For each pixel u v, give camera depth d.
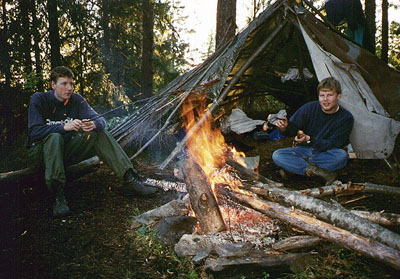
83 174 3.60
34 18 6.48
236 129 5.16
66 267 2.04
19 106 5.79
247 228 2.40
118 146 3.09
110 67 7.39
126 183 3.15
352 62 3.67
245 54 4.64
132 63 7.86
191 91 4.03
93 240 2.37
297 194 2.49
